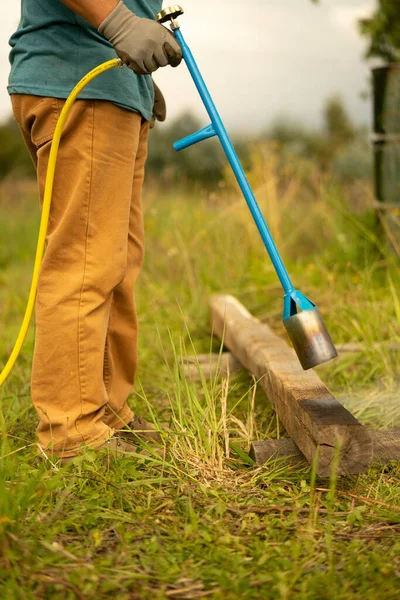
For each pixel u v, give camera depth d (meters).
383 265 4.96
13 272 6.36
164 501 2.23
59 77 2.42
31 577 1.79
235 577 1.84
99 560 1.89
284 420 2.61
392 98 4.96
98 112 2.40
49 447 2.46
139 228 2.73
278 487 2.33
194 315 4.84
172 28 2.44
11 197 9.37
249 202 2.39
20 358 4.00
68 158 2.43
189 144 2.45
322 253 5.63
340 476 2.39
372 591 1.77
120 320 2.70
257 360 3.14
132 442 2.64
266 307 4.94
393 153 5.00
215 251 5.79
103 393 2.53
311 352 2.20
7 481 2.26
